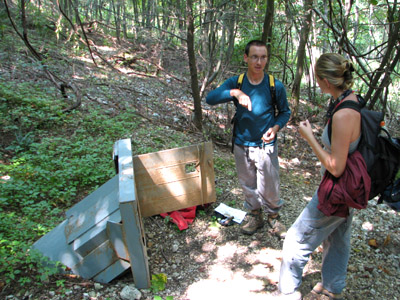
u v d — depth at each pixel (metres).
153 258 2.84
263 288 2.54
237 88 2.83
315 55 9.21
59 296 2.21
